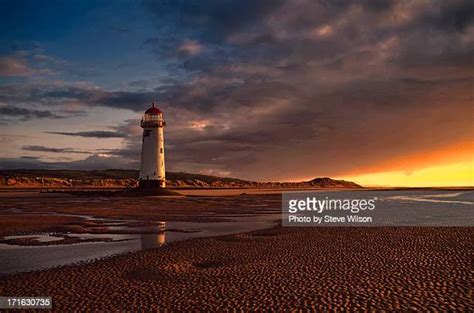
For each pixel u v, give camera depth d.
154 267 18.17
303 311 12.38
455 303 12.88
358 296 13.69
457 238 25.53
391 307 12.59
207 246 23.59
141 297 13.83
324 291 14.27
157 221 37.97
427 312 12.14
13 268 18.33
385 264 18.22
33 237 27.80
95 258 20.42
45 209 51.31
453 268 17.34
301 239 25.84
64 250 22.89
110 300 13.55
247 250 22.14
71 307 12.93
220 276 16.45
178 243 24.84
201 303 13.16
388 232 28.69
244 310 12.51
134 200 71.31
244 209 52.91
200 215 44.12
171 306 12.91
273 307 12.73
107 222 36.88
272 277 16.19
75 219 39.03
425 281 15.38
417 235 27.03
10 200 73.75
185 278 16.23
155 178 81.94
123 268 18.06
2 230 31.06
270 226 33.66
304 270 17.30
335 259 19.42
